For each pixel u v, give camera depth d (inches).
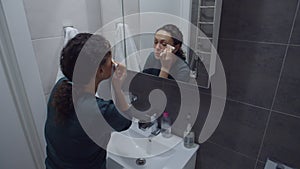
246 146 37.9
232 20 31.1
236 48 32.3
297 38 27.0
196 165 46.6
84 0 44.7
